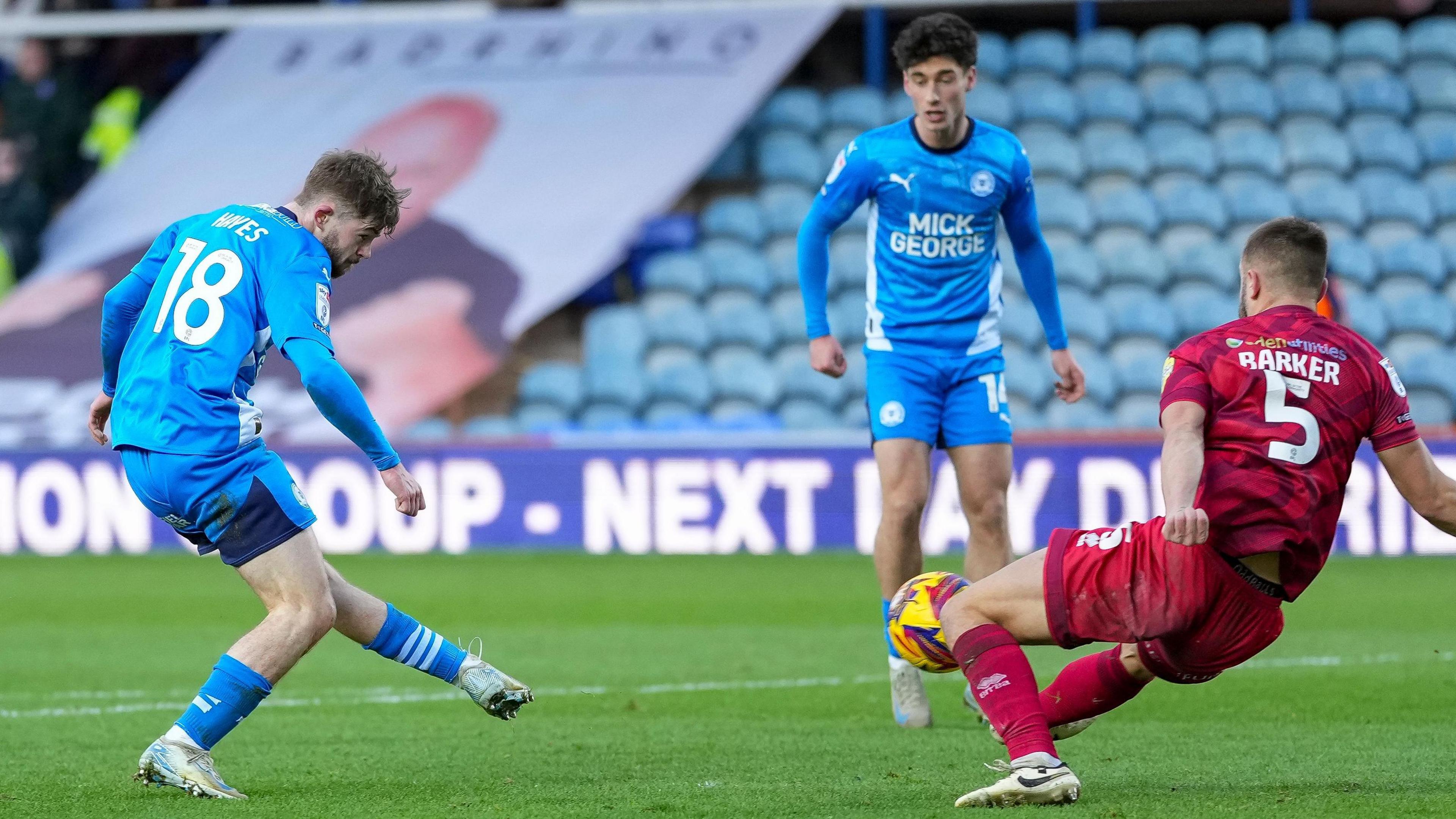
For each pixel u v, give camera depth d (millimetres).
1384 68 65750
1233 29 66688
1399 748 16938
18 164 65875
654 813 13258
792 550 47688
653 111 63156
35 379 57250
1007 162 19562
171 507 14383
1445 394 56031
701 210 65312
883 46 68812
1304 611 33656
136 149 65188
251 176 63562
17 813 13555
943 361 19562
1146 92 65312
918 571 19578
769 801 13789
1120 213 61219
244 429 14375
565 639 30047
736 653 27906
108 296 15094
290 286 14242
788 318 59375
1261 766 15672
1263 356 12852
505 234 60094
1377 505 45156
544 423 56875
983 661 13242
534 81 64938
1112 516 45531
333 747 17766
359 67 66438
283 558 14328
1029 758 12961
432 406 55406
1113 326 57812
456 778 15367
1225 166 63250
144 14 68062
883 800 13789
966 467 19719
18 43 70250
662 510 48250
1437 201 62281
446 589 39531
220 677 14203
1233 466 12656
